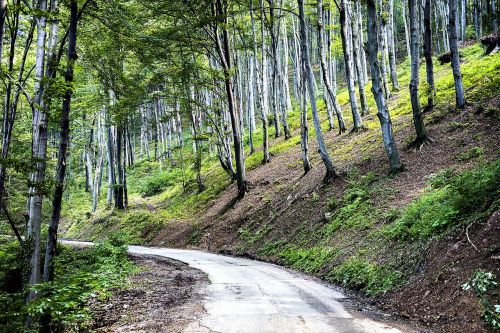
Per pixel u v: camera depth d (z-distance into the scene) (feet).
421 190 44.88
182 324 24.40
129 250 81.61
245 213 81.46
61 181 33.22
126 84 57.41
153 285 39.58
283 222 66.54
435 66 105.19
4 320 26.89
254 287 36.68
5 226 79.05
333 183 64.23
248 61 140.46
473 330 20.97
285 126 113.60
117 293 35.68
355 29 94.22
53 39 46.42
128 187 165.37
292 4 118.73
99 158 168.86
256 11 100.58
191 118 110.93
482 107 55.31
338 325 23.54
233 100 91.50
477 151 45.44
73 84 33.94
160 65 98.12
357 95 119.85
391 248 36.24
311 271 45.21
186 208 111.96
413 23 55.42
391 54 103.09
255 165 105.29
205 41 91.15
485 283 22.79
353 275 36.78
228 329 22.88
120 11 48.11
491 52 86.12
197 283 39.70
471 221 28.86
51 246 32.17
